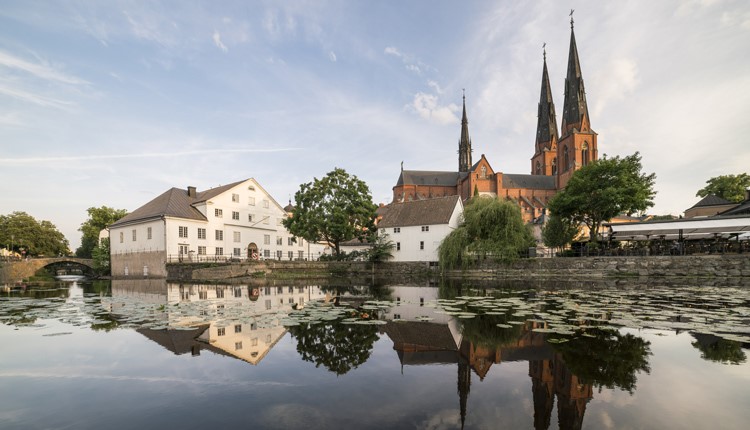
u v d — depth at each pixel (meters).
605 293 19.17
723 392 5.75
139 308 15.22
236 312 13.91
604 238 39.00
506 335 9.69
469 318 12.15
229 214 49.50
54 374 6.85
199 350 8.48
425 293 20.94
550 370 6.96
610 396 5.67
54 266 72.00
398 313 13.40
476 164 90.56
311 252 62.91
